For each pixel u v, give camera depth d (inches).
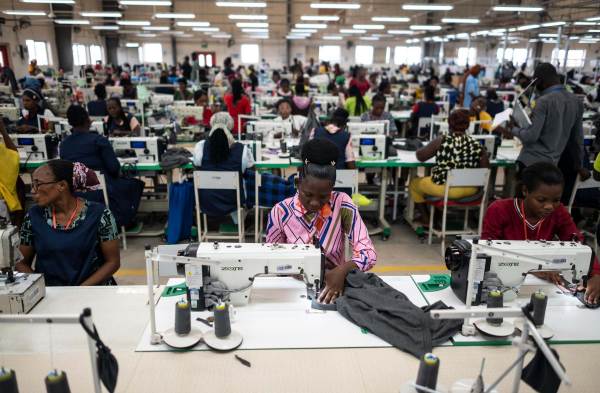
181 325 59.5
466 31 658.8
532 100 157.3
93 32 839.7
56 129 197.8
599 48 481.7
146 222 190.5
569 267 68.4
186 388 52.1
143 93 367.9
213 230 177.9
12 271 68.5
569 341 61.4
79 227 81.0
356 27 635.5
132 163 164.1
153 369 55.1
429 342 59.4
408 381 53.1
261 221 165.2
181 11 790.5
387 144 174.2
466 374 55.1
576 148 150.3
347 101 283.7
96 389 42.7
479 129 217.9
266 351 58.8
